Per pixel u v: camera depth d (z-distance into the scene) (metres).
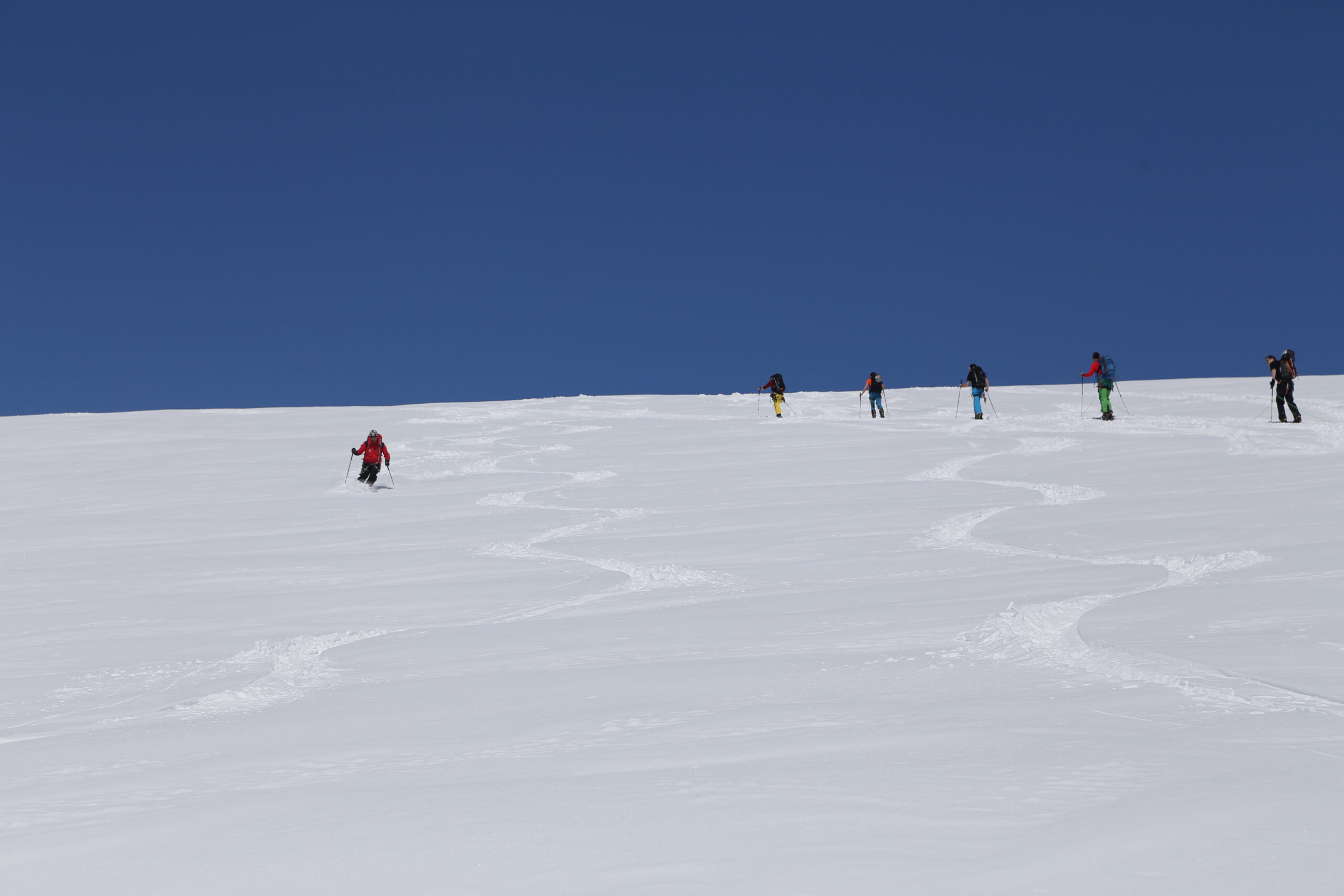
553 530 17.34
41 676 8.94
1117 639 6.74
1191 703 5.08
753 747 4.81
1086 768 4.02
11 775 5.59
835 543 13.93
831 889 2.96
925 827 3.44
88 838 3.99
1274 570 9.20
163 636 10.54
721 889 3.00
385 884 3.22
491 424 37.69
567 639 8.90
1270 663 5.71
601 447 30.45
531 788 4.30
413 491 24.02
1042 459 22.77
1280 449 21.72
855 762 4.36
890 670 6.62
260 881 3.33
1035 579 9.97
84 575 15.18
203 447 33.06
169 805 4.55
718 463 25.67
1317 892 2.78
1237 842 3.14
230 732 6.39
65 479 27.55
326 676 8.30
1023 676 6.13
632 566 13.30
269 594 12.91
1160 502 15.23
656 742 5.09
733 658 7.48
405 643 9.45
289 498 23.62
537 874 3.21
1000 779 3.94
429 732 5.83
